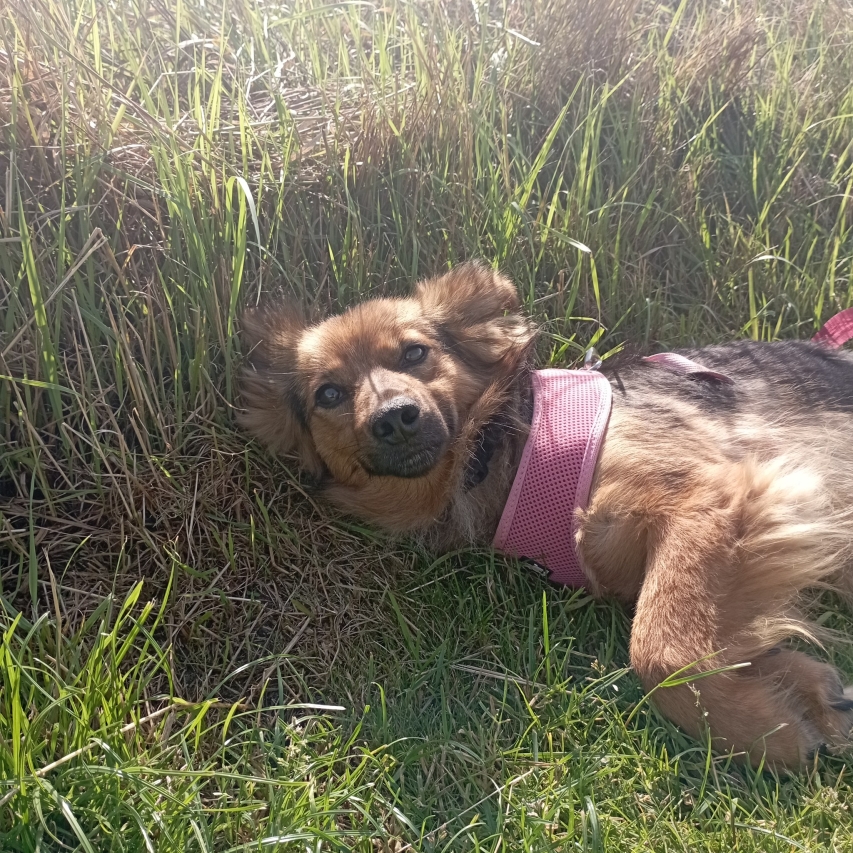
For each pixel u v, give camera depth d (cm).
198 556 51
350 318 55
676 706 42
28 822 35
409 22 74
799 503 45
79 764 38
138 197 58
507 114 72
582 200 67
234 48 75
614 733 43
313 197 64
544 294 66
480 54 71
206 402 56
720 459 49
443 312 57
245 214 57
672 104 78
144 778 38
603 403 50
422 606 52
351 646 49
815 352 59
